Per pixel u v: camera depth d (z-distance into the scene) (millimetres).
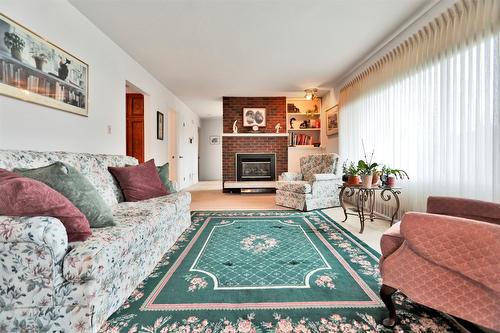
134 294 1427
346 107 4492
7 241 966
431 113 2459
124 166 2598
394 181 2699
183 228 2646
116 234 1308
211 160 9141
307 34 2971
